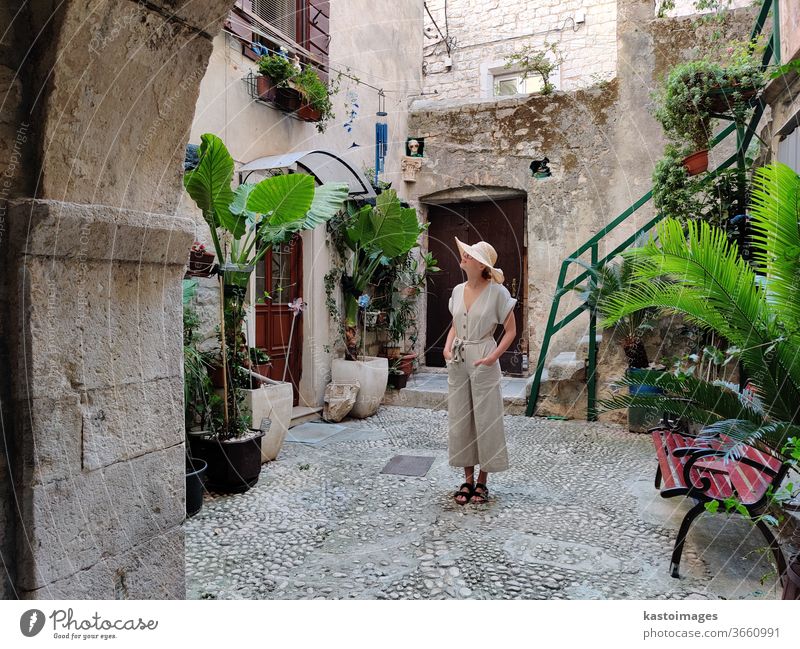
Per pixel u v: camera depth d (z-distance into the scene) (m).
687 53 5.71
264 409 3.83
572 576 2.35
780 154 3.87
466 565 2.46
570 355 5.95
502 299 3.12
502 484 3.57
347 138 5.83
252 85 4.38
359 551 2.62
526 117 6.51
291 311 5.33
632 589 2.23
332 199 4.10
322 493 3.41
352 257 5.98
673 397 2.47
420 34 7.54
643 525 2.88
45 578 1.38
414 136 7.10
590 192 6.21
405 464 4.00
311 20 5.06
